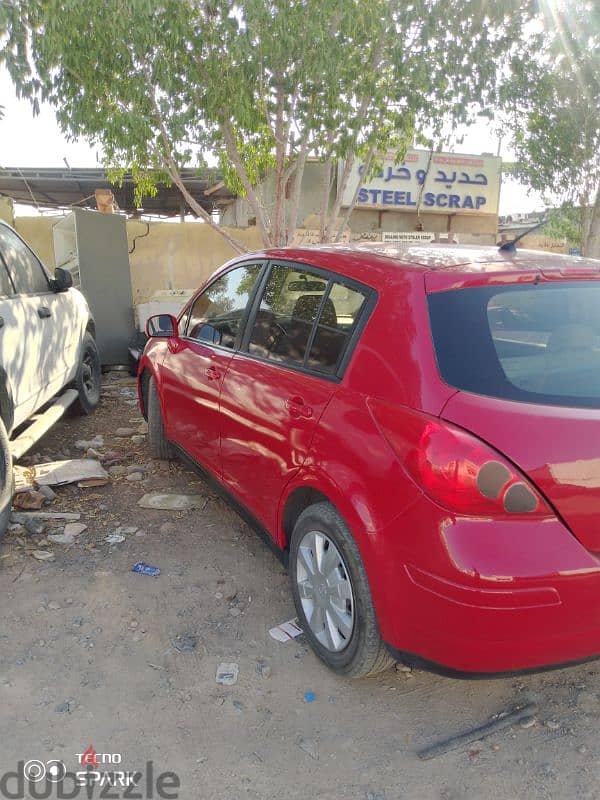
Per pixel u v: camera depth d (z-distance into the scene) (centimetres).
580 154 1143
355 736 258
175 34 725
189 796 229
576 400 239
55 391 587
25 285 545
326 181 959
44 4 678
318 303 319
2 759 242
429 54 866
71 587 355
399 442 238
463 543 217
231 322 402
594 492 225
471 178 1845
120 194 1839
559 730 262
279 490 316
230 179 997
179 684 283
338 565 278
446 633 225
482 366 240
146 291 1228
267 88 847
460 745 254
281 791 232
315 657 303
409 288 266
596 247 1188
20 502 449
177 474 518
